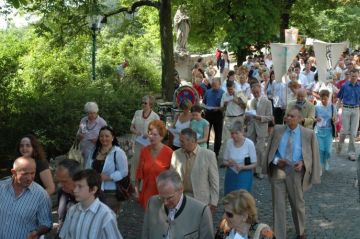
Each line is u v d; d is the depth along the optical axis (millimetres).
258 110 13070
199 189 7262
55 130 12820
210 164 7309
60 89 16578
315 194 11414
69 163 5703
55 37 20672
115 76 24594
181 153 7391
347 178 12805
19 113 13195
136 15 24891
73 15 19734
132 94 15922
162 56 20000
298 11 36969
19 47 20172
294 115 8211
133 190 7930
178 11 28031
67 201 5766
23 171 5555
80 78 23062
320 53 17203
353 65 21812
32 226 5707
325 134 13367
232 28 28859
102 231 4812
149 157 7648
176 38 28406
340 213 10117
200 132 10344
